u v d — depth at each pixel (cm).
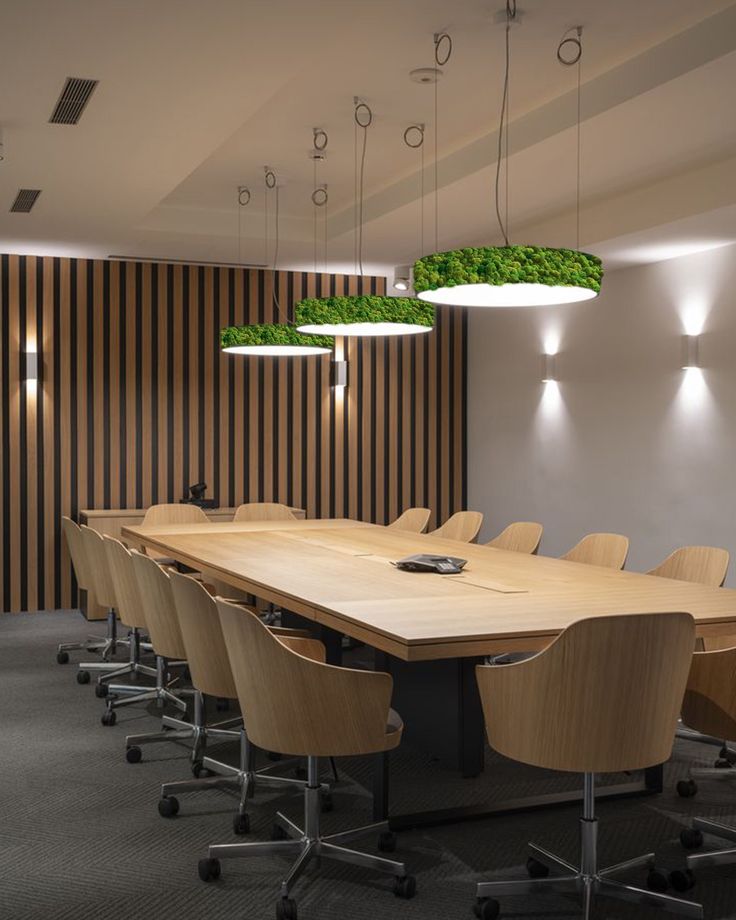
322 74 521
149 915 320
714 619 365
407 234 800
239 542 624
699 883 345
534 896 338
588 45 480
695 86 465
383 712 321
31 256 868
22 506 870
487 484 1003
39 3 370
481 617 362
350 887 341
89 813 408
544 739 302
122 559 513
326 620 385
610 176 632
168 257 881
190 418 921
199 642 395
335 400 977
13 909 324
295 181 730
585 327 867
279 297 952
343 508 980
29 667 666
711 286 735
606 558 563
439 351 1022
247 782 402
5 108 480
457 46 484
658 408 788
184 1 369
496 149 600
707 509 741
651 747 304
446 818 396
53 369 876
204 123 502
